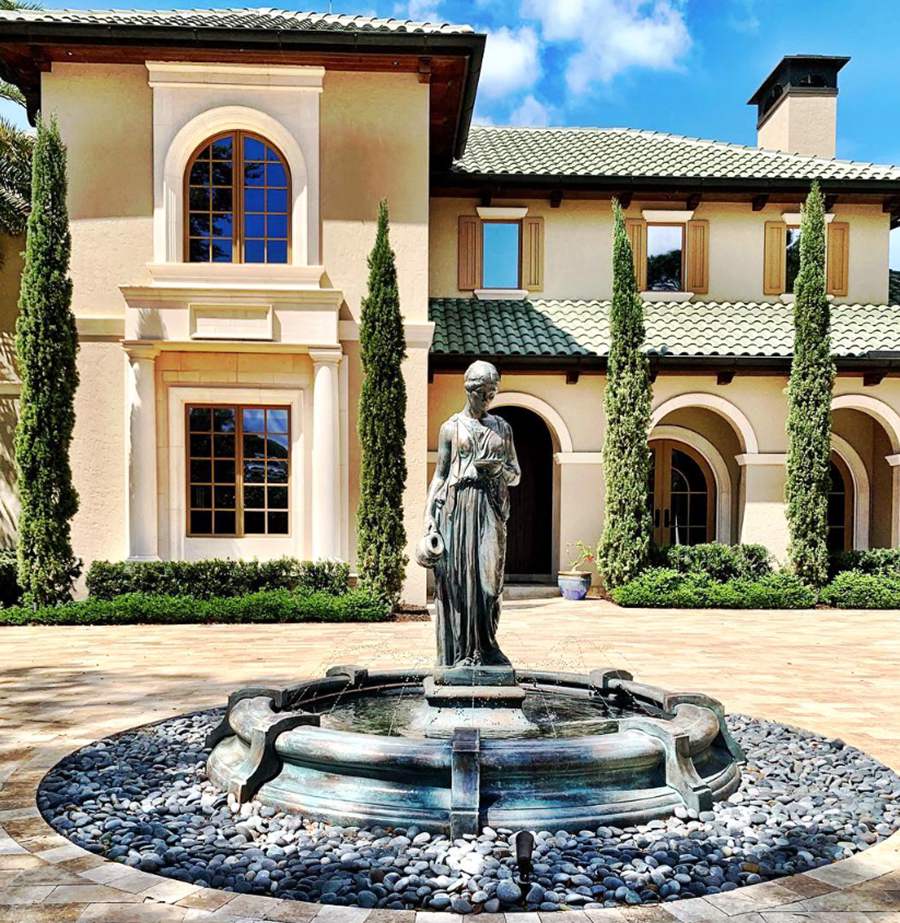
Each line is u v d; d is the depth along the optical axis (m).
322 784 4.85
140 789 5.43
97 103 14.59
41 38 13.81
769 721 7.34
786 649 11.12
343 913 3.66
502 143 21.03
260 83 14.66
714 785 5.16
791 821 4.88
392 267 14.02
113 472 14.56
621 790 4.82
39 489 13.50
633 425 16.09
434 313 18.20
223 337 14.37
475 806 4.48
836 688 8.75
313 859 4.23
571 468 17.45
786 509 16.44
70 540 14.13
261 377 14.70
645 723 5.17
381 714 6.43
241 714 5.48
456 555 5.85
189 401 14.57
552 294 19.11
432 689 5.84
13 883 3.99
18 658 10.25
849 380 17.75
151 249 14.73
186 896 3.84
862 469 19.30
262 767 5.04
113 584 13.77
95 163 14.61
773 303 19.31
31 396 13.55
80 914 3.67
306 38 13.93
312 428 14.75
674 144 21.11
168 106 14.55
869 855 4.39
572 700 7.03
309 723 5.28
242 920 3.60
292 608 13.40
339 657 10.32
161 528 14.48
